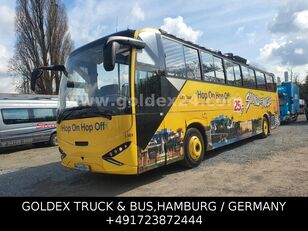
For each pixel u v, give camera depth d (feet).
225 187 21.99
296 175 24.21
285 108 78.79
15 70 112.16
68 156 23.84
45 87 104.01
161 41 25.46
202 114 29.91
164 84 24.85
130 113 21.18
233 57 39.29
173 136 25.43
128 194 21.80
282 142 41.83
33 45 107.34
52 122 59.16
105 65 19.16
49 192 23.85
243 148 38.37
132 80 21.62
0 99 52.47
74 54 25.07
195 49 30.22
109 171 21.26
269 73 52.75
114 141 21.11
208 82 31.53
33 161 41.42
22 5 106.52
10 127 51.98
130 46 22.07
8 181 28.86
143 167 22.00
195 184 23.13
